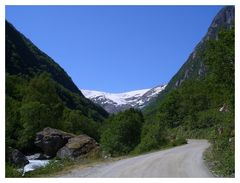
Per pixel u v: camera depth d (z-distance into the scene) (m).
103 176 19.83
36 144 78.50
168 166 24.81
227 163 21.69
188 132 87.81
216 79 34.22
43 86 120.56
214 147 34.22
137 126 54.81
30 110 87.69
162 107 108.12
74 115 112.75
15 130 86.06
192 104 103.12
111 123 55.28
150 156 34.38
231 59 33.22
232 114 34.00
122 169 23.34
